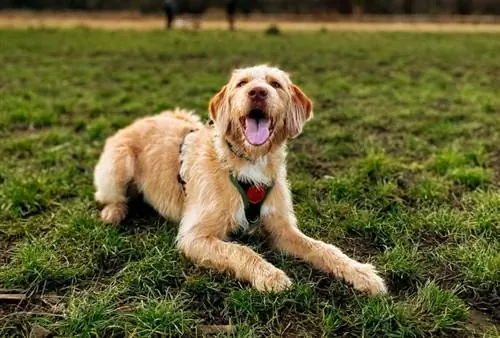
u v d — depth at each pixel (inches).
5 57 187.2
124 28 331.9
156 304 45.2
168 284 49.3
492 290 48.5
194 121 68.6
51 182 70.6
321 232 59.5
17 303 46.6
